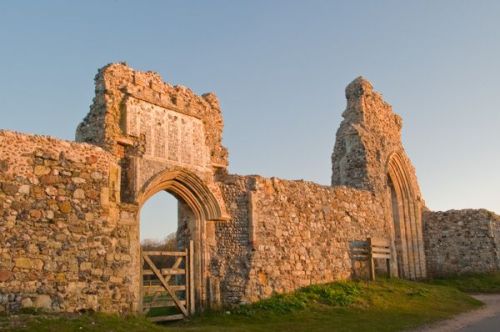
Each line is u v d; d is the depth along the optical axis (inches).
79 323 466.6
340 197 902.4
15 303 477.1
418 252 1206.3
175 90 717.3
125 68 662.5
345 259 869.8
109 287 550.0
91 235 544.4
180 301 661.3
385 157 1088.8
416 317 645.3
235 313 671.1
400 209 1204.5
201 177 713.0
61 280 511.8
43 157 523.8
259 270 721.0
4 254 478.9
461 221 1241.4
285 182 802.8
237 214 734.5
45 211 514.0
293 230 788.6
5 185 492.1
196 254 696.4
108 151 609.6
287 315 653.9
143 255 623.2
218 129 772.0
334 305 711.1
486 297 978.7
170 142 688.4
